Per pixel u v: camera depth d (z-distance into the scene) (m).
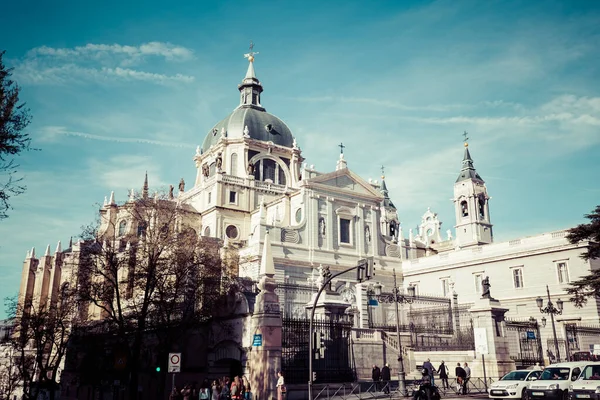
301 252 73.50
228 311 37.50
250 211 90.50
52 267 101.94
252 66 110.81
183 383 40.09
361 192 82.62
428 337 50.78
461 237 104.75
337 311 39.41
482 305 40.53
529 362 43.12
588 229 44.25
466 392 36.41
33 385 61.09
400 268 83.19
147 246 44.34
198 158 104.19
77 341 50.78
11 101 25.44
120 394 48.06
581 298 45.00
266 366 31.62
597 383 26.52
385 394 34.81
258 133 99.38
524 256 68.12
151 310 41.53
